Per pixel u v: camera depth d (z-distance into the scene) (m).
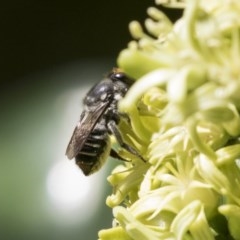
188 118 0.11
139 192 0.12
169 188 0.12
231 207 0.11
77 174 0.17
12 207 0.17
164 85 0.11
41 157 0.18
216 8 0.11
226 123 0.11
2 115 0.18
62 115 0.18
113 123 0.13
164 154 0.12
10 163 0.18
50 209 0.17
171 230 0.12
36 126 0.18
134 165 0.12
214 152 0.11
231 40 0.11
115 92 0.14
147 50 0.11
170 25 0.11
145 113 0.12
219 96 0.11
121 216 0.12
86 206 0.17
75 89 0.18
